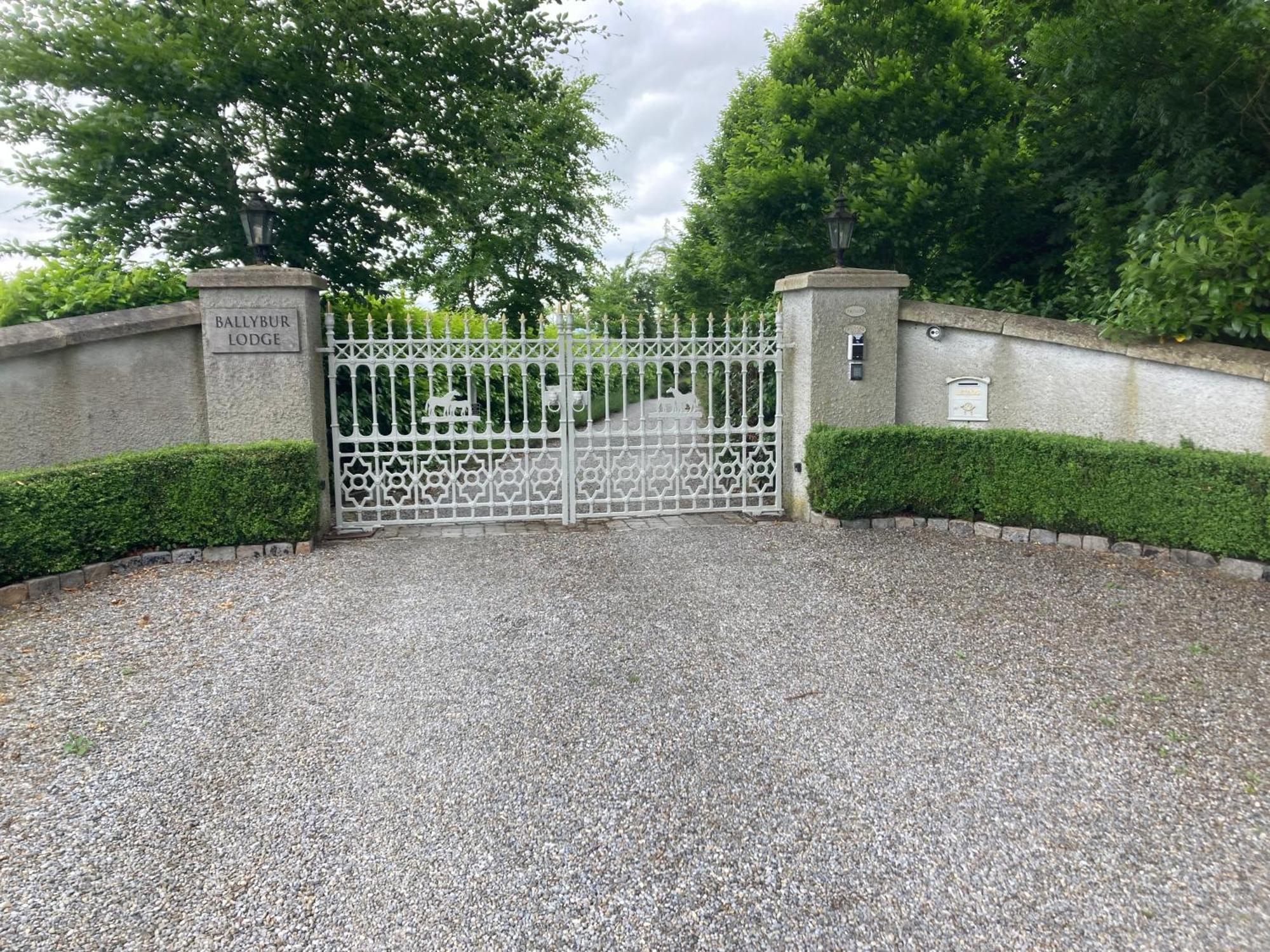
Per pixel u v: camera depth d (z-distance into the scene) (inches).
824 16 413.4
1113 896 99.3
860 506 284.4
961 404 300.0
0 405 251.4
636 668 168.1
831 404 297.6
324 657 174.2
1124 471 243.3
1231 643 176.7
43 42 314.0
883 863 106.2
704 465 313.7
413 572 237.1
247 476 249.4
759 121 530.6
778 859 107.0
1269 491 215.6
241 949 91.7
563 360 295.9
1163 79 298.4
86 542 229.0
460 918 96.7
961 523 279.3
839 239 298.2
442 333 423.8
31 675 165.3
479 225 509.0
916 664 169.0
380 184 380.8
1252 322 246.5
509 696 155.0
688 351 307.1
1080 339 273.6
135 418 271.1
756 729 141.9
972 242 402.6
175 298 335.6
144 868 105.3
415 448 293.4
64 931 93.9
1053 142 378.0
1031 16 378.3
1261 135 304.5
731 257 432.8
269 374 270.4
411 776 127.4
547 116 496.4
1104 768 128.1
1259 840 109.7
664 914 97.2
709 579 229.1
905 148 381.1
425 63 366.3
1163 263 256.1
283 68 326.6
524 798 121.3
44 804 119.4
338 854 108.4
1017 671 164.6
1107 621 191.2
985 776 126.3
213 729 142.7
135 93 322.3
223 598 213.2
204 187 348.8
